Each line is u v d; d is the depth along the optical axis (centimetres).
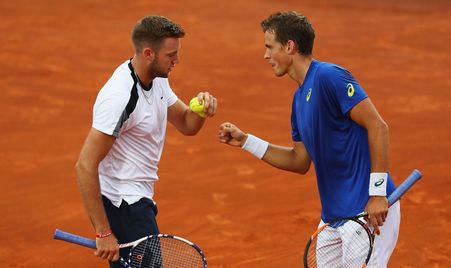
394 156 3775
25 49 6381
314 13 8431
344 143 1780
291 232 2831
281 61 1833
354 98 1716
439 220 2928
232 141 2034
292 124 1967
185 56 6275
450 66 6081
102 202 1730
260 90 5200
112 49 6488
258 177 3466
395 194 1756
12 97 4959
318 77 1759
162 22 1738
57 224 2942
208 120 4416
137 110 1748
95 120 1722
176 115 2009
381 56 6425
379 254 1831
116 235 1855
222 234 2828
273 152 2012
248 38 7069
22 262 2602
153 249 1853
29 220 2981
